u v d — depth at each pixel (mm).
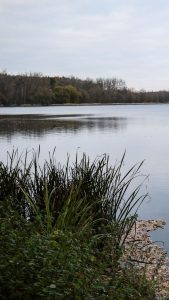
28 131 32469
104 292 4352
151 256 6961
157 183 12828
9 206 5637
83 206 6566
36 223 5469
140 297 4688
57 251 4203
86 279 4211
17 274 3963
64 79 134750
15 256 4016
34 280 3967
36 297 3918
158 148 21844
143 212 9867
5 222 4762
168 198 11078
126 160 17500
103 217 6762
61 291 3848
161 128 36688
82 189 6906
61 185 7027
